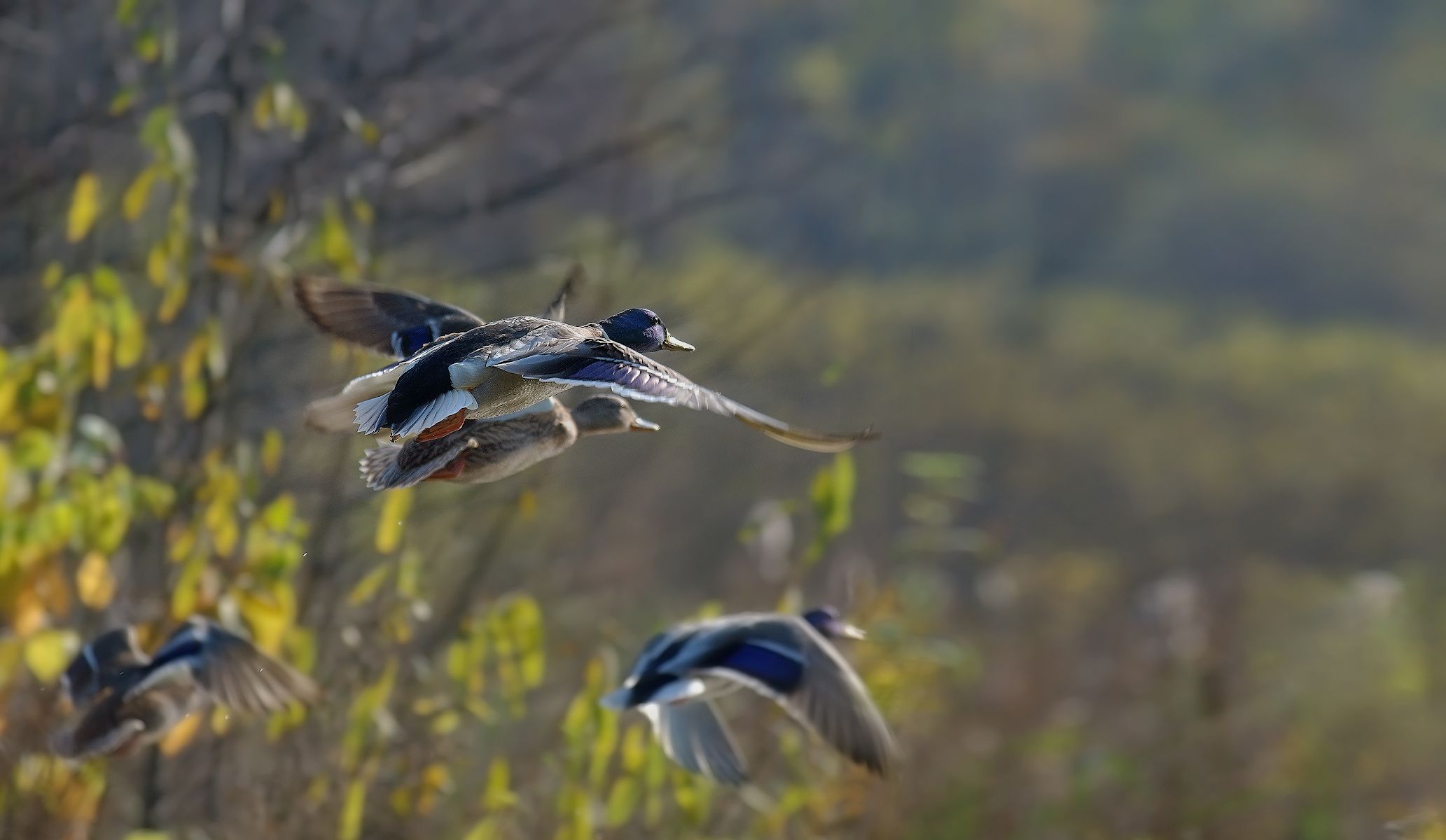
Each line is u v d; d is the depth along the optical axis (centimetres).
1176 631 1809
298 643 1038
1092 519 3133
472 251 1400
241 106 1175
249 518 1062
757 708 1259
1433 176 5119
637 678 852
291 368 1166
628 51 1595
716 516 1905
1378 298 4878
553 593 1409
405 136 1273
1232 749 1602
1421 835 1361
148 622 1068
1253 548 3066
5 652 941
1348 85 5247
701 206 1595
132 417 1178
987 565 2320
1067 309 4328
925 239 4191
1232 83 5200
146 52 1038
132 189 1002
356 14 1345
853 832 1232
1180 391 3950
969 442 3328
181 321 1184
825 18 2345
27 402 962
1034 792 1484
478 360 659
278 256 1092
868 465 2427
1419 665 1895
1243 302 4809
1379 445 3622
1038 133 4691
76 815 996
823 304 2136
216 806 1093
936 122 4066
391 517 1035
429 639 1190
